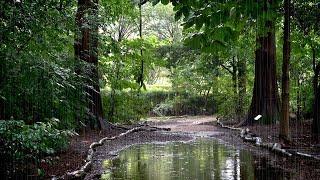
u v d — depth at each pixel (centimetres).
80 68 1200
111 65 2188
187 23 482
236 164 961
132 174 852
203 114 3738
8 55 782
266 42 1895
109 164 984
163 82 4853
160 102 3900
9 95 800
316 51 1554
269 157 1061
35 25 827
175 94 3856
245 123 1978
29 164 834
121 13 1955
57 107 941
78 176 792
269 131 1634
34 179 736
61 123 961
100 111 1747
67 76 880
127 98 2333
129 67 2372
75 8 1404
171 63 3584
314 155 990
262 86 1908
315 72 1512
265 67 1902
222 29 479
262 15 484
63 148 995
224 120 2500
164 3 489
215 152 1188
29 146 652
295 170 858
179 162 1009
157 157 1101
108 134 1642
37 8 835
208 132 1914
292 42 1234
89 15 1265
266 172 848
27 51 837
